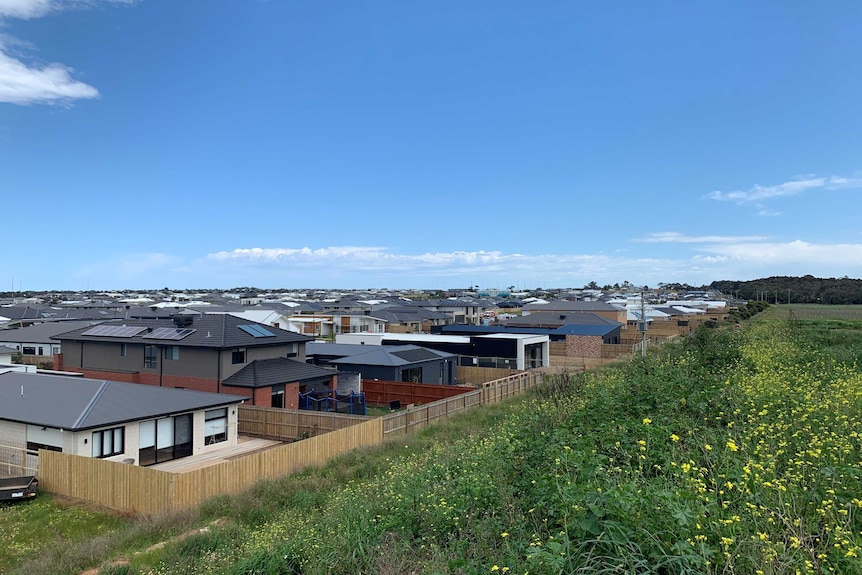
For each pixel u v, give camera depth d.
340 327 70.44
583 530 5.05
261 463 15.95
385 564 6.66
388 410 29.56
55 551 11.20
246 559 7.98
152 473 14.16
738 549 4.43
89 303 101.31
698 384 11.24
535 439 8.65
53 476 16.03
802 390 11.23
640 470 6.49
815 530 5.02
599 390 12.95
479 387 28.78
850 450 6.59
